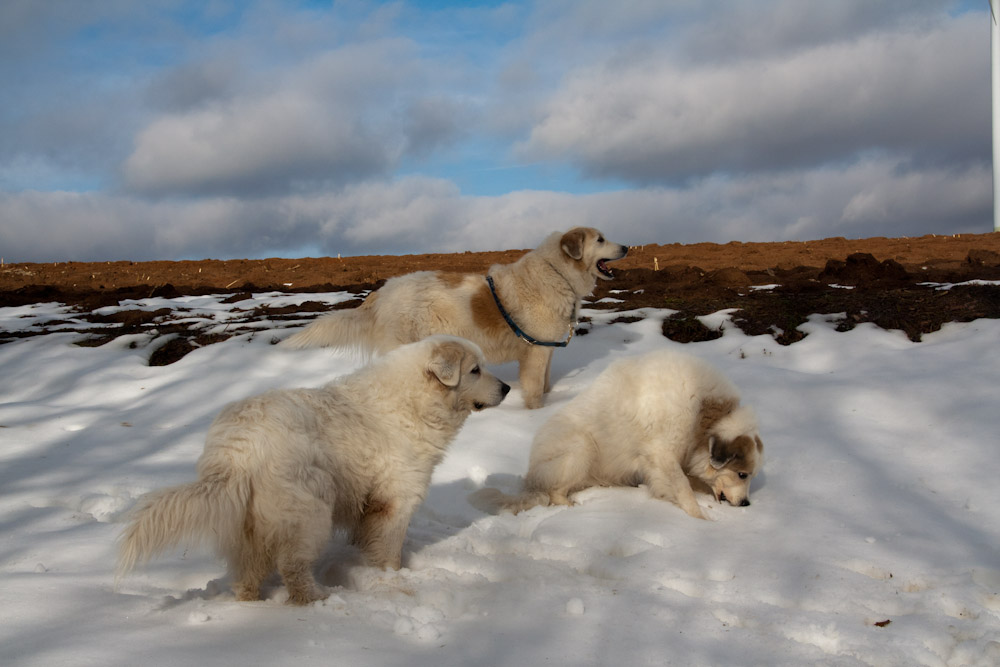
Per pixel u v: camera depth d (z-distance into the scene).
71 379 4.95
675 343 5.31
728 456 2.88
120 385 4.82
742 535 2.60
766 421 3.79
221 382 4.82
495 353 4.46
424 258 12.79
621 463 3.08
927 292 5.42
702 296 6.38
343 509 2.31
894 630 1.91
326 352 5.38
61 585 2.05
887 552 2.39
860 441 3.41
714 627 1.89
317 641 1.72
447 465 3.38
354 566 2.29
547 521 2.78
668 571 2.28
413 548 2.51
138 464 3.33
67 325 6.41
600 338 5.51
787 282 7.12
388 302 4.45
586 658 1.70
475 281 4.47
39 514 2.73
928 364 4.22
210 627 1.80
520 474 3.34
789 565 2.29
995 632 1.89
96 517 2.77
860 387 3.98
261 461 2.00
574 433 3.07
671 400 2.95
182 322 6.31
